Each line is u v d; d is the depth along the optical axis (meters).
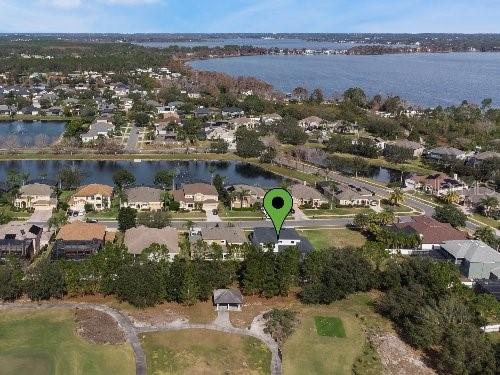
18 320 97.81
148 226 140.88
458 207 176.12
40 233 132.12
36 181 170.12
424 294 104.94
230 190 173.25
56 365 85.19
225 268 111.94
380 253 119.62
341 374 87.38
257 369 87.56
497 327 99.31
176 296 105.81
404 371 88.38
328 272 111.44
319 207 169.62
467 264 122.19
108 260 110.25
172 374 85.00
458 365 83.81
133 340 93.25
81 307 103.44
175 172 195.38
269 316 102.81
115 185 181.75
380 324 102.62
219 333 96.69
